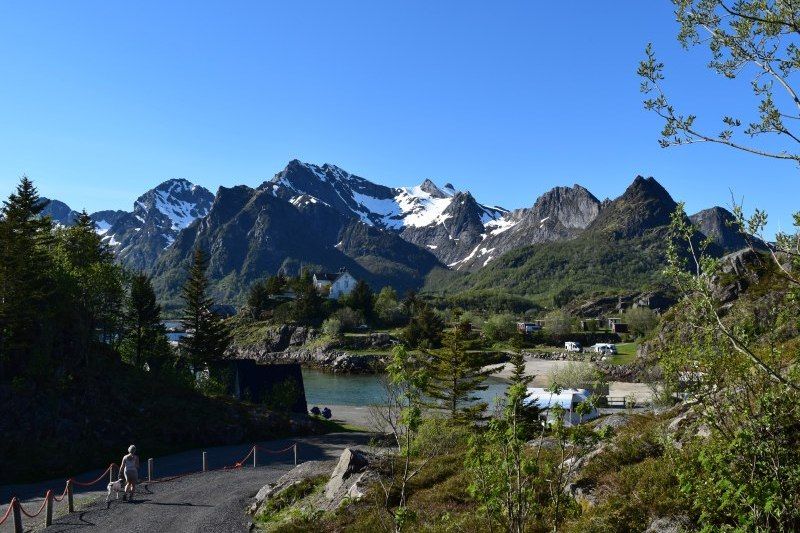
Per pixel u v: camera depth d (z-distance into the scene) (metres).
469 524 13.90
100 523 22.66
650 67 8.10
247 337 169.88
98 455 38.78
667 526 11.29
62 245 65.19
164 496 27.22
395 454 22.36
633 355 128.12
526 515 8.58
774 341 7.78
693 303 7.83
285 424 51.78
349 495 19.80
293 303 177.62
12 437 36.50
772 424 7.48
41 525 22.89
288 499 22.78
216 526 21.56
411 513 9.04
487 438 8.38
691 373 8.47
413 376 8.69
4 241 44.66
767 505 6.98
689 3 8.13
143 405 46.53
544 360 132.12
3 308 41.34
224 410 50.50
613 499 12.66
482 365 41.28
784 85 7.36
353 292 180.75
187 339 74.25
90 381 45.12
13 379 40.56
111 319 63.59
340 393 94.69
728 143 7.85
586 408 8.44
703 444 8.70
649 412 18.09
